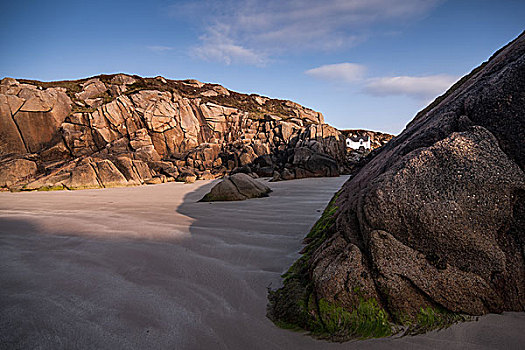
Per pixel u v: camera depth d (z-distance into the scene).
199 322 2.25
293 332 2.09
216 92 47.09
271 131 32.28
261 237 4.34
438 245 2.10
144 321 2.28
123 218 6.32
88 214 7.12
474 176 2.08
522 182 2.01
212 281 2.93
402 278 2.07
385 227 2.29
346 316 2.05
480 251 2.01
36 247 4.26
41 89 27.66
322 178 18.66
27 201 10.87
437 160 2.26
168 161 29.41
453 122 2.62
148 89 32.84
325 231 3.41
